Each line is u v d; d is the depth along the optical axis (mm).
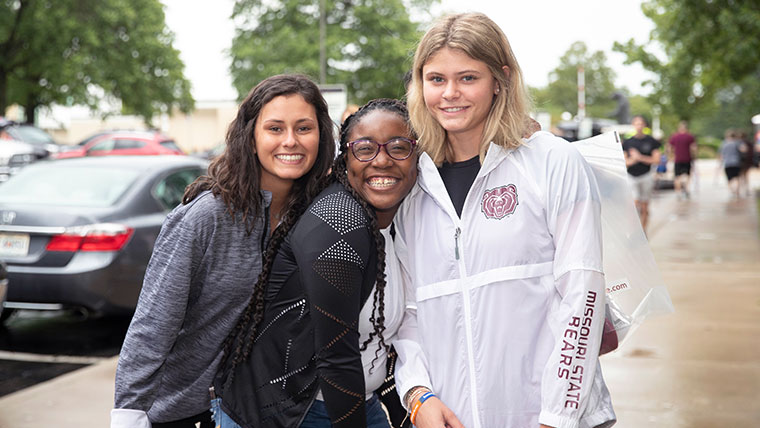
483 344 1891
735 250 9672
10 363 5176
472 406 1906
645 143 10844
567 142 1924
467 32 1916
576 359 1806
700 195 20422
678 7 14938
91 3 27734
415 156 1985
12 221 5363
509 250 1875
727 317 6004
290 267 1925
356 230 1857
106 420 3941
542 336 1887
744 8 13430
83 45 27594
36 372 4965
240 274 2000
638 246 2025
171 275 1964
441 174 2035
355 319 1858
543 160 1894
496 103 1958
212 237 1974
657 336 5453
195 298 2033
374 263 1919
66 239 5320
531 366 1883
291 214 1980
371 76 34812
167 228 2012
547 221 1877
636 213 2023
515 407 1885
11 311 6082
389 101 2033
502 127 1929
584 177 1868
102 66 28500
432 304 1966
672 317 6023
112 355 5371
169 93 33062
